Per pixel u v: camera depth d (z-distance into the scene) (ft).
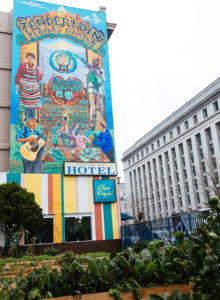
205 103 230.48
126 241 75.92
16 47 89.35
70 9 99.81
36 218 67.46
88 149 86.89
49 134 84.69
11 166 78.89
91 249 77.15
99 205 82.23
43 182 79.41
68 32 96.89
